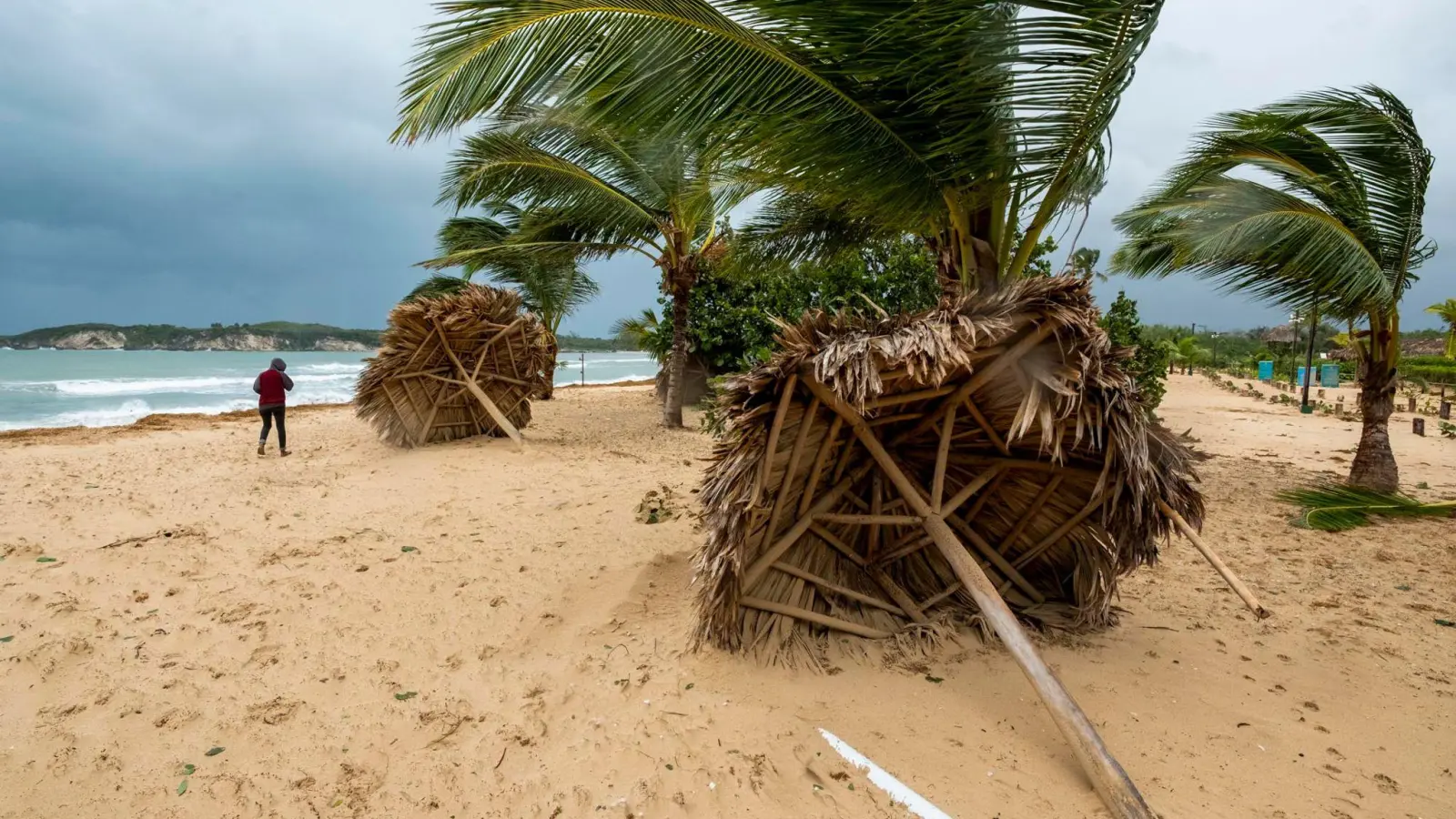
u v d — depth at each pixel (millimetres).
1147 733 2979
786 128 4246
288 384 9898
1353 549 5809
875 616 3928
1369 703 3264
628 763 2746
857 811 2496
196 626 3963
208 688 3322
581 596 4430
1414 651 3828
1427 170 7004
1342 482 8664
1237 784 2664
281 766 2762
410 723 3066
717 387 3457
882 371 3223
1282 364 36219
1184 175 7738
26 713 3078
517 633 3928
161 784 2648
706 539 3512
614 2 3713
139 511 6406
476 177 10023
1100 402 3322
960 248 5422
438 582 4656
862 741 2887
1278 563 5398
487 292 10172
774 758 2764
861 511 4117
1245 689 3373
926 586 4230
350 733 2988
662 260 12805
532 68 3793
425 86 3730
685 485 7719
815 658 3541
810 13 3816
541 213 11938
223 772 2721
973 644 3732
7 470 8312
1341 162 7176
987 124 4242
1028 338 3264
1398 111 6777
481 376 10727
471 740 2943
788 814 2477
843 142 4371
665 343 16359
